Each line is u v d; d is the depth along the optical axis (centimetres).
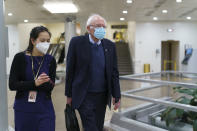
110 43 211
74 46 198
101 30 188
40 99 162
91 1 678
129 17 1019
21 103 160
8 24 1264
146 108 330
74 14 922
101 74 202
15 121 164
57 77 943
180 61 1180
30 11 852
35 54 165
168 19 1105
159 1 679
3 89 171
